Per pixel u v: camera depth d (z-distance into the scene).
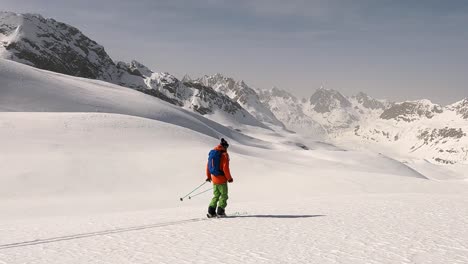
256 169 50.09
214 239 9.37
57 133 57.97
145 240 9.45
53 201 32.69
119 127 65.94
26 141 52.09
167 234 10.16
